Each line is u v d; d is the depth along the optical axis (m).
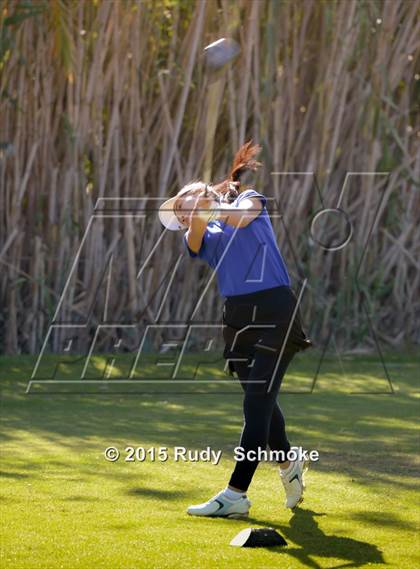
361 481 18.67
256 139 40.44
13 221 38.94
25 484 18.27
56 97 39.69
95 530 15.20
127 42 39.78
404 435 23.42
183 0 40.41
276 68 40.38
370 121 41.28
